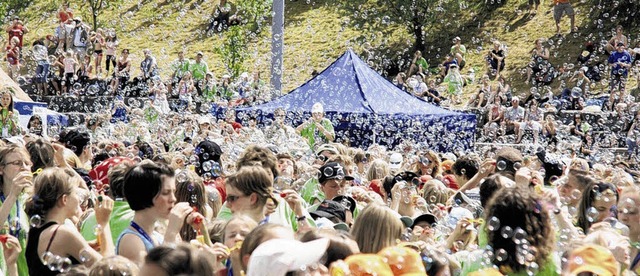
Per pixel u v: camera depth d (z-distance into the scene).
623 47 20.58
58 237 4.65
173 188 4.67
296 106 15.62
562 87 22.81
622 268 4.47
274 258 3.47
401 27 27.47
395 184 6.40
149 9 29.00
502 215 4.24
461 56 22.81
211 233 4.86
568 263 4.00
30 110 15.61
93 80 22.27
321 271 3.52
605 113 19.72
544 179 7.50
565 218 5.02
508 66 24.70
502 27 26.59
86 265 4.59
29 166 5.38
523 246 4.20
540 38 24.12
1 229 5.01
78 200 4.88
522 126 19.19
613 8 25.69
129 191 4.62
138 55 26.69
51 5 27.75
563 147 17.08
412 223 5.54
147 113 14.90
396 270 3.74
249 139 12.34
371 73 16.36
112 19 28.66
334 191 6.24
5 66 23.75
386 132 15.46
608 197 5.48
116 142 8.74
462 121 15.69
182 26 28.02
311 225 5.16
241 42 25.42
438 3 26.67
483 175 7.05
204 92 20.14
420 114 15.59
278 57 17.45
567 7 25.12
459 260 4.58
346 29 28.06
